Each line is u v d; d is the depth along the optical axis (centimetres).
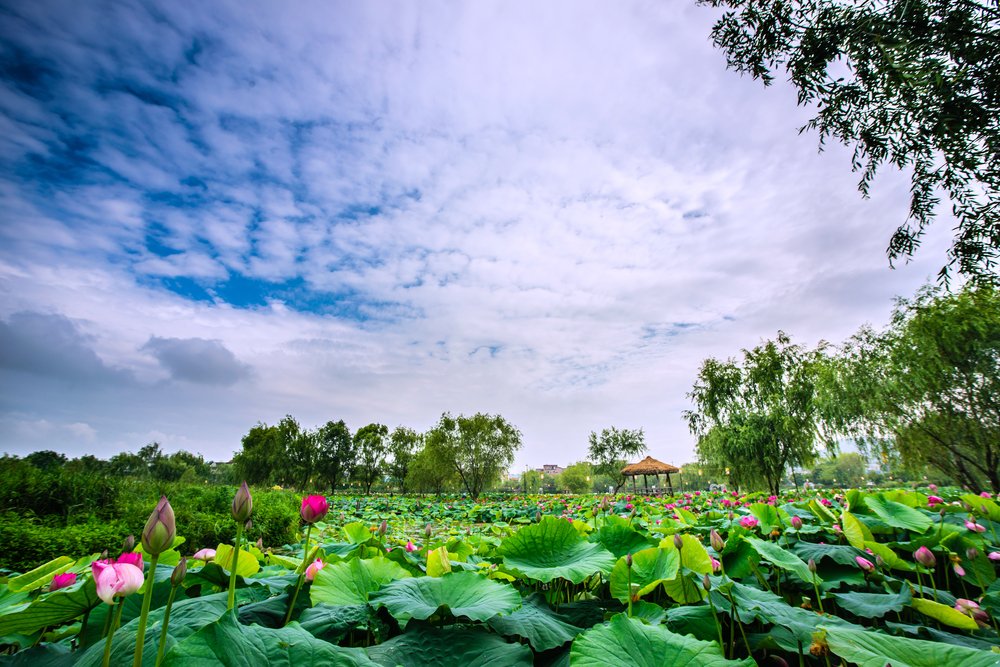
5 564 558
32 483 767
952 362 1212
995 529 338
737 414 2033
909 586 243
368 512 1817
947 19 460
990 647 174
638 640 139
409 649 148
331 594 188
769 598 203
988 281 531
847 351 1504
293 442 4275
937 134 471
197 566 254
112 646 128
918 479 1483
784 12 560
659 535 397
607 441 4828
